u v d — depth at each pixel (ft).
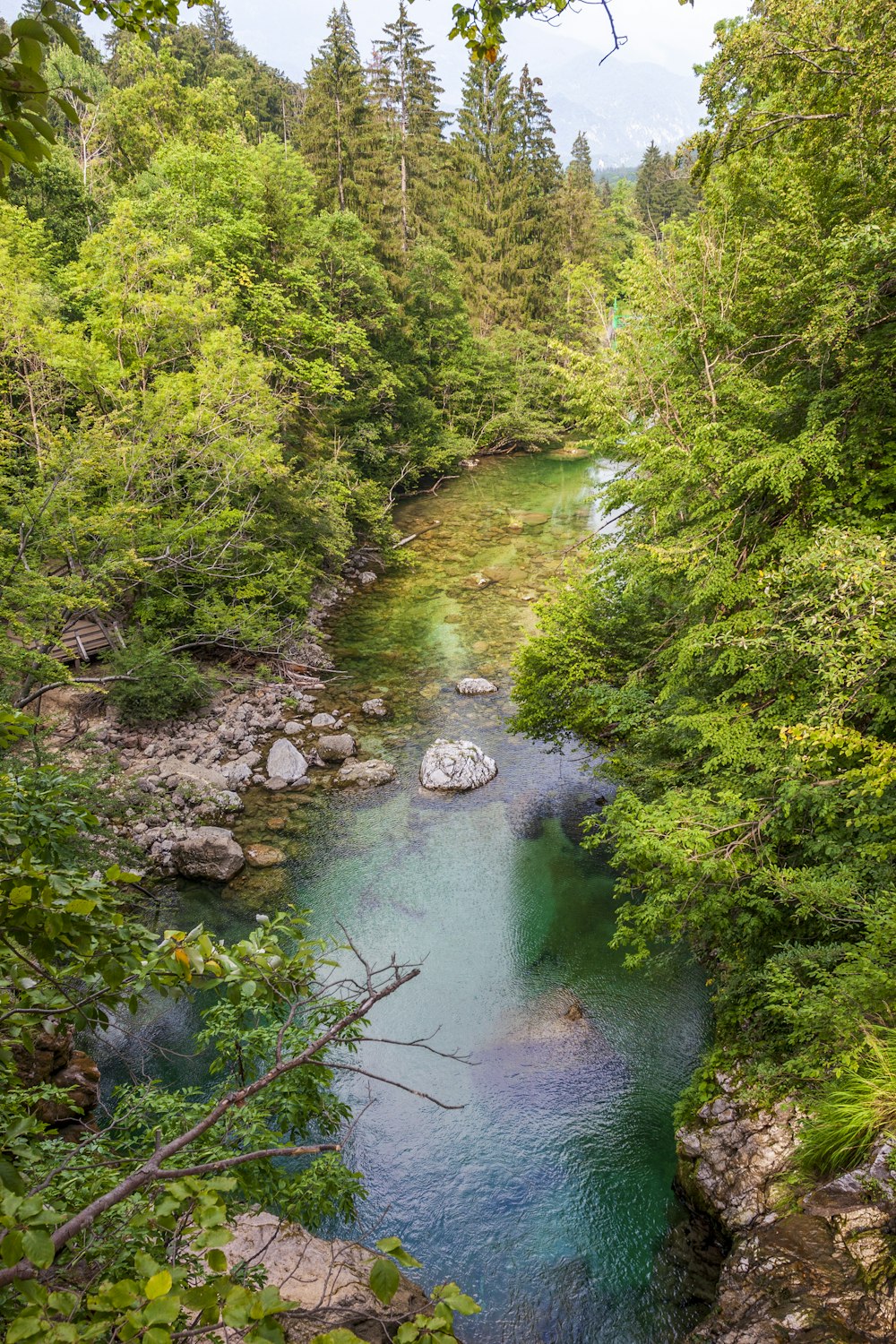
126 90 119.55
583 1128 35.99
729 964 34.30
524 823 58.65
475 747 64.80
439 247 161.38
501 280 193.16
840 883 26.89
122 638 68.13
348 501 102.78
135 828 54.70
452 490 148.87
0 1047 9.46
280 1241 23.12
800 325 37.83
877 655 24.54
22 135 6.08
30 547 51.96
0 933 8.80
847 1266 19.26
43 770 13.03
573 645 52.90
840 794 29.60
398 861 54.54
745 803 31.27
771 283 39.27
